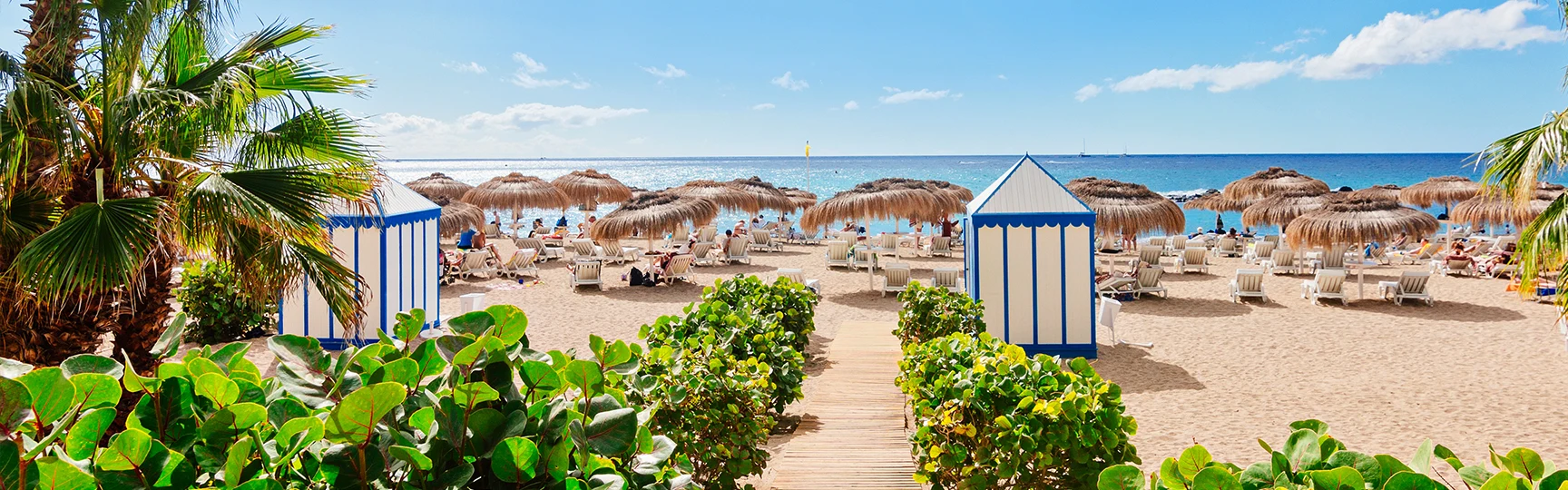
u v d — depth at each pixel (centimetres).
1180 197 4900
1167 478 161
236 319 1014
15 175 498
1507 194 702
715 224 3759
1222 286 1625
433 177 3122
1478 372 896
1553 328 1145
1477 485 155
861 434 545
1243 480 159
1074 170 13188
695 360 438
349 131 645
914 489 443
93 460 125
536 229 2655
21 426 119
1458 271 1777
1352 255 2036
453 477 119
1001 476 350
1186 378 879
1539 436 662
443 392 137
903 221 4219
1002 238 972
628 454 158
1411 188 2825
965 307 813
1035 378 382
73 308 545
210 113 544
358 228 975
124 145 536
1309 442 164
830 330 1166
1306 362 959
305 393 141
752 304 789
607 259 2070
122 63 566
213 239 547
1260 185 2839
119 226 496
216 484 126
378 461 118
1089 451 347
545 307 1393
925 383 447
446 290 1577
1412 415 730
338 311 604
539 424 133
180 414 136
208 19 604
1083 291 972
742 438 413
